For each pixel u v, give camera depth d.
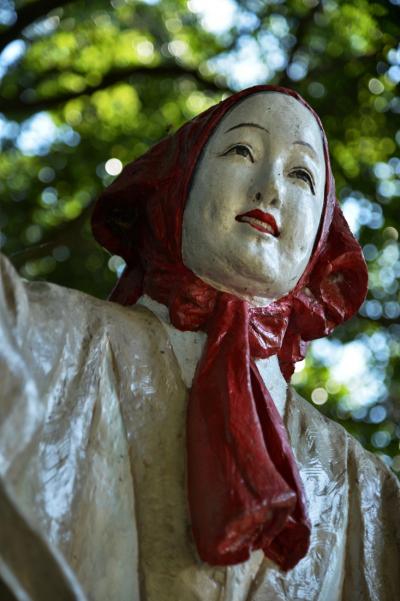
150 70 14.07
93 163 14.34
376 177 14.47
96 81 14.46
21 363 5.68
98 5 14.70
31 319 6.27
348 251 7.32
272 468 6.27
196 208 6.92
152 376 6.62
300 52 14.51
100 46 14.66
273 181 6.89
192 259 6.92
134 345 6.66
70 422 6.25
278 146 6.99
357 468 7.15
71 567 6.04
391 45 14.14
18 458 5.76
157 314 6.93
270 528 6.20
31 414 5.64
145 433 6.49
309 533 6.40
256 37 14.68
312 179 7.04
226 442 6.36
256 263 6.82
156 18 14.87
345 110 14.43
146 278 7.10
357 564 6.93
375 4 13.72
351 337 14.36
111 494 6.27
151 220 7.09
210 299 6.90
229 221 6.86
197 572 6.27
